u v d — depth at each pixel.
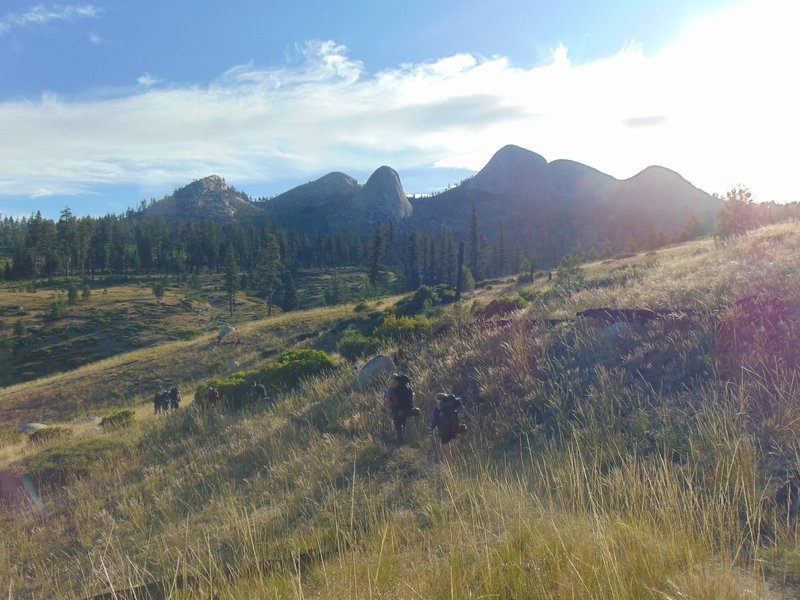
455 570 3.47
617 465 4.98
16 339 57.09
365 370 11.14
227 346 38.06
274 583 3.93
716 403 5.13
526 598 3.07
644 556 3.12
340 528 4.98
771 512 3.62
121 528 6.80
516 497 4.68
